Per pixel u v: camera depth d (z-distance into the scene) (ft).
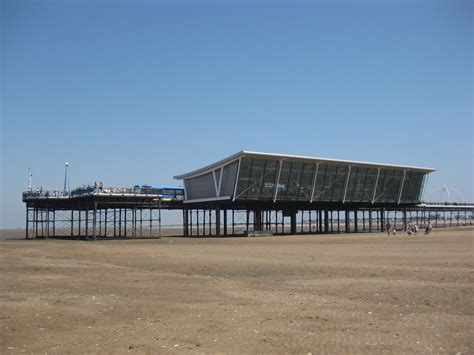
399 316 52.01
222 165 272.51
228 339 43.96
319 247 167.43
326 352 39.17
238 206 322.14
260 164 269.03
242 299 64.95
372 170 314.14
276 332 46.21
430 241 190.49
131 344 42.75
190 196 308.60
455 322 48.44
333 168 295.07
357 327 47.50
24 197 278.67
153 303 62.75
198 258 130.72
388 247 159.33
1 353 40.60
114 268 107.65
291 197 285.43
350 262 110.93
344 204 326.65
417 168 330.34
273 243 200.13
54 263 120.67
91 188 249.55
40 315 55.72
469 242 179.52
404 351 38.88
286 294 68.33
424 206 403.34
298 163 280.92
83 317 54.54
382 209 358.43
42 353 40.47
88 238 266.16
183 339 44.19
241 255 138.31
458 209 445.78
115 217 338.54
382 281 78.38
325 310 56.29
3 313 56.90
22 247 190.80
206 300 64.64
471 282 74.95
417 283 75.10
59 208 318.45
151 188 271.28
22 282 84.23
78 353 40.34
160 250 165.99
